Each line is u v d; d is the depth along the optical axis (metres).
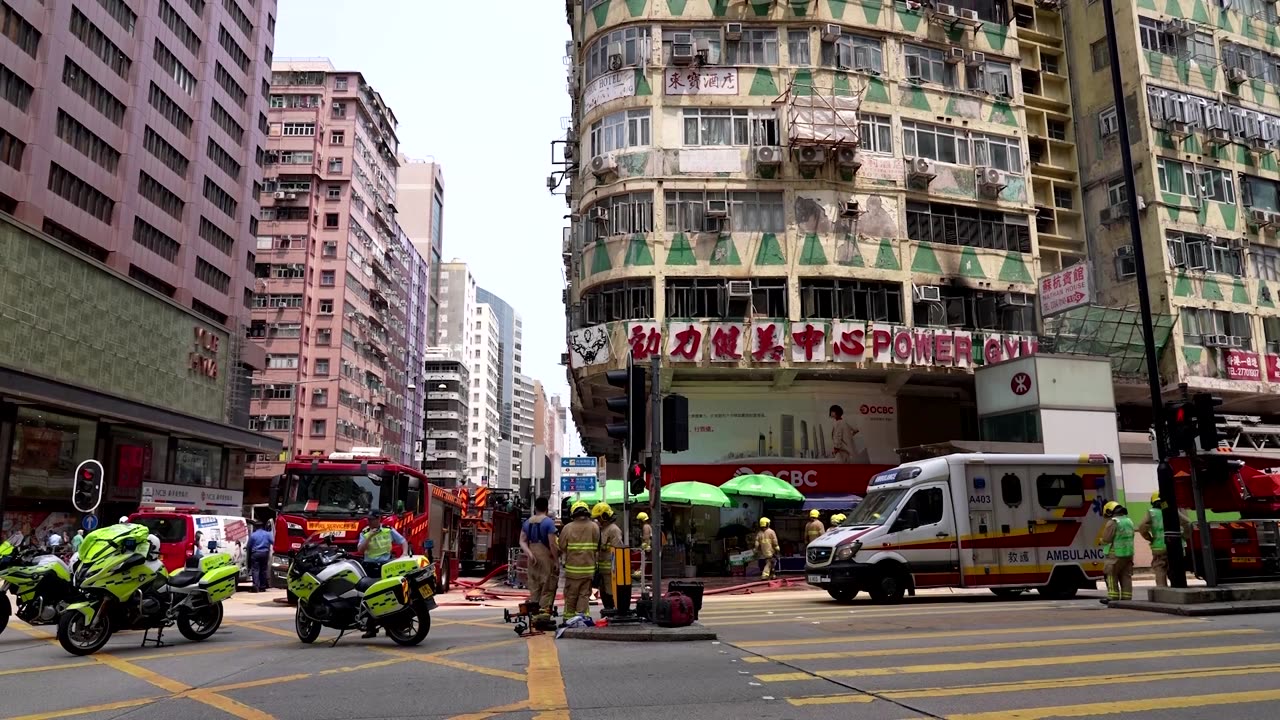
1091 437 25.75
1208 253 31.42
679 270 26.12
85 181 38.50
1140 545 26.64
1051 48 35.34
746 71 27.52
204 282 48.81
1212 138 32.34
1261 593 12.65
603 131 27.62
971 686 6.57
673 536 26.28
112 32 40.69
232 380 49.12
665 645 9.43
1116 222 32.47
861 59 28.53
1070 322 29.23
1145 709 5.71
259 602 17.08
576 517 11.30
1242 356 30.86
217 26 50.72
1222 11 34.31
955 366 26.94
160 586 10.22
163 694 6.88
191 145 47.78
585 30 28.97
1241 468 16.67
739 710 5.83
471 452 144.12
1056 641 9.11
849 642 9.30
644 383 10.99
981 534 15.59
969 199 28.72
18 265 29.89
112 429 36.72
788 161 27.06
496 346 164.00
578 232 29.91
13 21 34.56
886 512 15.59
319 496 16.42
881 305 27.06
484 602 18.27
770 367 25.69
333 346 72.62
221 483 47.25
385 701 6.34
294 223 73.38
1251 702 5.92
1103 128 33.31
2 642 10.62
